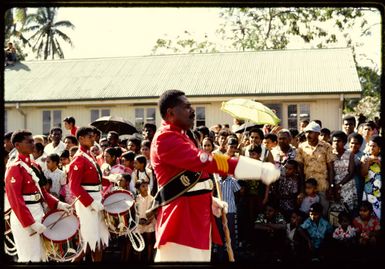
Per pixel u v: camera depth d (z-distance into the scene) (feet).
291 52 50.67
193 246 10.02
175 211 10.14
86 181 17.97
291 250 20.30
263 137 21.97
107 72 52.60
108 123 31.35
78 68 54.13
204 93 46.19
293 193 20.74
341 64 46.42
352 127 23.57
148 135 25.16
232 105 23.63
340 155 20.33
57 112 50.42
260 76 47.47
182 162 9.84
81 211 17.89
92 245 17.83
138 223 20.49
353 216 19.48
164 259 10.19
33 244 15.83
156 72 51.52
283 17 48.14
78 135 18.15
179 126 10.41
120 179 20.67
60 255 16.33
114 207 18.33
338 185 20.06
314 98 43.93
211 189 10.67
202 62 52.19
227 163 9.57
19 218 15.40
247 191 21.16
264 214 20.89
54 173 21.71
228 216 20.10
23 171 15.88
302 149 21.07
